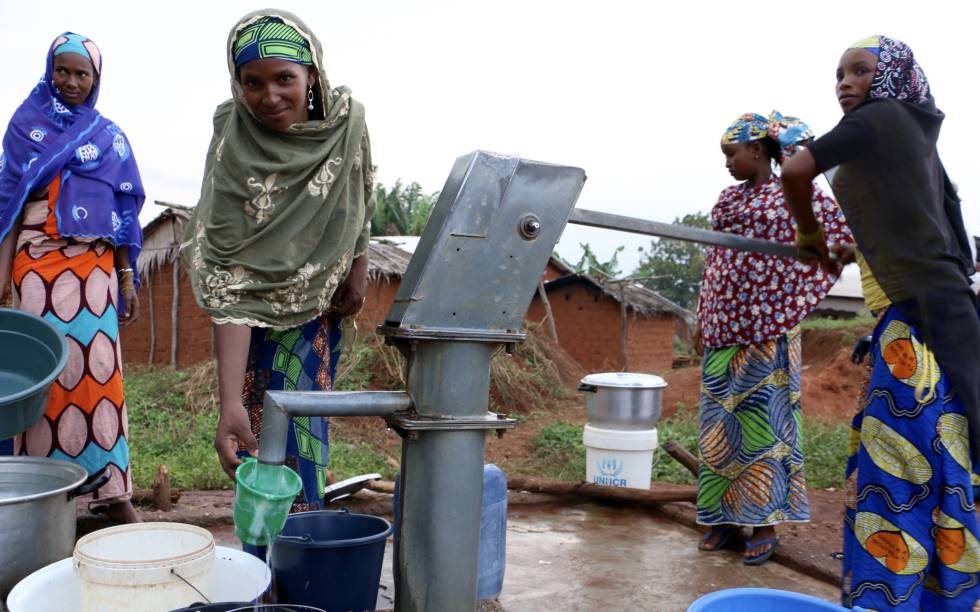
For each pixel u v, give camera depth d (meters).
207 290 2.07
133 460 5.64
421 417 1.29
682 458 4.76
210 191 2.20
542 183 1.29
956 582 2.35
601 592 3.15
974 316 2.31
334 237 2.21
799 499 3.59
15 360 3.00
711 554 3.71
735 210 3.62
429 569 1.31
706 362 3.75
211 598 2.22
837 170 2.19
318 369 2.39
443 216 1.25
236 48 2.13
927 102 2.36
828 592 3.24
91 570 1.97
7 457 2.84
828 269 2.48
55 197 3.17
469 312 1.28
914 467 2.36
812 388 10.60
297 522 2.48
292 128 2.15
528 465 7.63
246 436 1.98
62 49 3.24
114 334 3.31
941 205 2.34
